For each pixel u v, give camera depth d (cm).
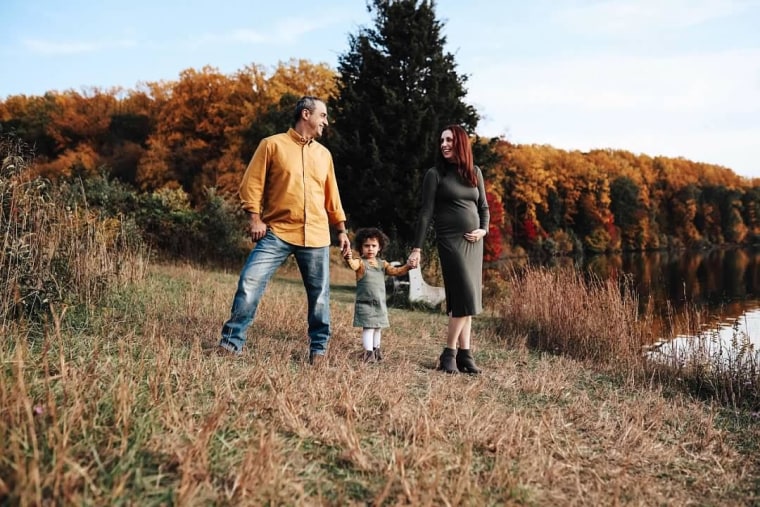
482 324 780
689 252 5994
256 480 199
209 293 699
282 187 409
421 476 227
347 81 1595
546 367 503
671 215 6594
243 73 3831
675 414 382
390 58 1523
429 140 1434
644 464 286
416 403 334
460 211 446
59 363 293
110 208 1477
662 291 1789
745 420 395
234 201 1795
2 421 198
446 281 449
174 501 180
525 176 4931
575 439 305
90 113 4553
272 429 240
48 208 518
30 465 173
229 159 3469
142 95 4712
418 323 720
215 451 223
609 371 534
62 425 212
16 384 223
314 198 418
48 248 482
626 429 324
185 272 1027
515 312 721
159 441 221
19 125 4453
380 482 223
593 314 640
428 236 1312
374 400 329
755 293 1802
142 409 251
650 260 4525
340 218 454
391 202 1414
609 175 6053
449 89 1510
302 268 422
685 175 6738
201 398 288
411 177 1395
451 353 450
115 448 209
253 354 410
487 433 287
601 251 5656
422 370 444
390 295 1019
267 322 550
